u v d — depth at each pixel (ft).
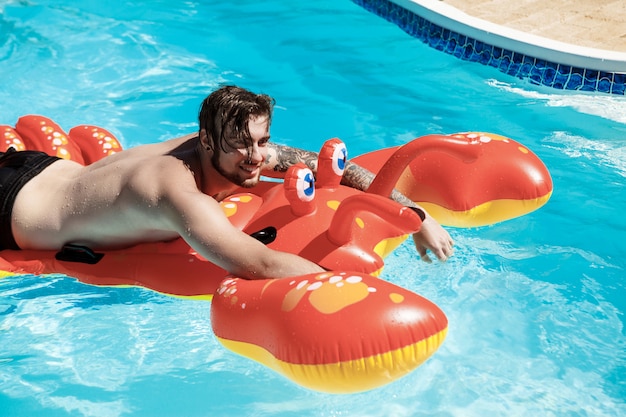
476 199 11.18
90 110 15.98
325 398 9.38
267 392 9.48
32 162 10.98
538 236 12.32
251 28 19.81
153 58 18.19
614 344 10.14
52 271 10.38
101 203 9.90
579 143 14.79
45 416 9.12
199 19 20.26
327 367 7.67
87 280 10.22
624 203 13.12
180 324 10.41
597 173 13.89
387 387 9.48
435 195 11.41
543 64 16.78
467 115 15.88
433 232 10.19
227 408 9.24
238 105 9.02
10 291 10.71
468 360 9.86
